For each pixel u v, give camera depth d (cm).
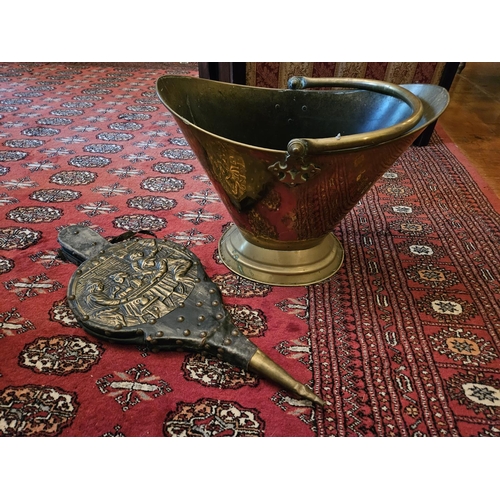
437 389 85
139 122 216
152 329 88
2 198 145
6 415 78
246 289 109
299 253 112
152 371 87
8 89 258
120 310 93
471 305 106
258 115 127
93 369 87
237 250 117
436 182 170
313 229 104
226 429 77
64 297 104
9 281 109
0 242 123
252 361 83
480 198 158
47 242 124
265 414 79
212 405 80
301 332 97
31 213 138
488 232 137
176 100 105
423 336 96
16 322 97
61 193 150
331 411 80
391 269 118
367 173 92
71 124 210
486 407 81
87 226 122
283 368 88
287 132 132
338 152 81
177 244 112
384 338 96
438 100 99
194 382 85
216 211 144
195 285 99
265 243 110
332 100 123
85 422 77
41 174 162
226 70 196
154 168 170
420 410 81
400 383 86
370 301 106
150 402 81
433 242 131
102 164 171
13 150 179
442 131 225
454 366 90
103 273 102
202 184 160
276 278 111
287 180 87
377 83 114
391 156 92
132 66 324
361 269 118
